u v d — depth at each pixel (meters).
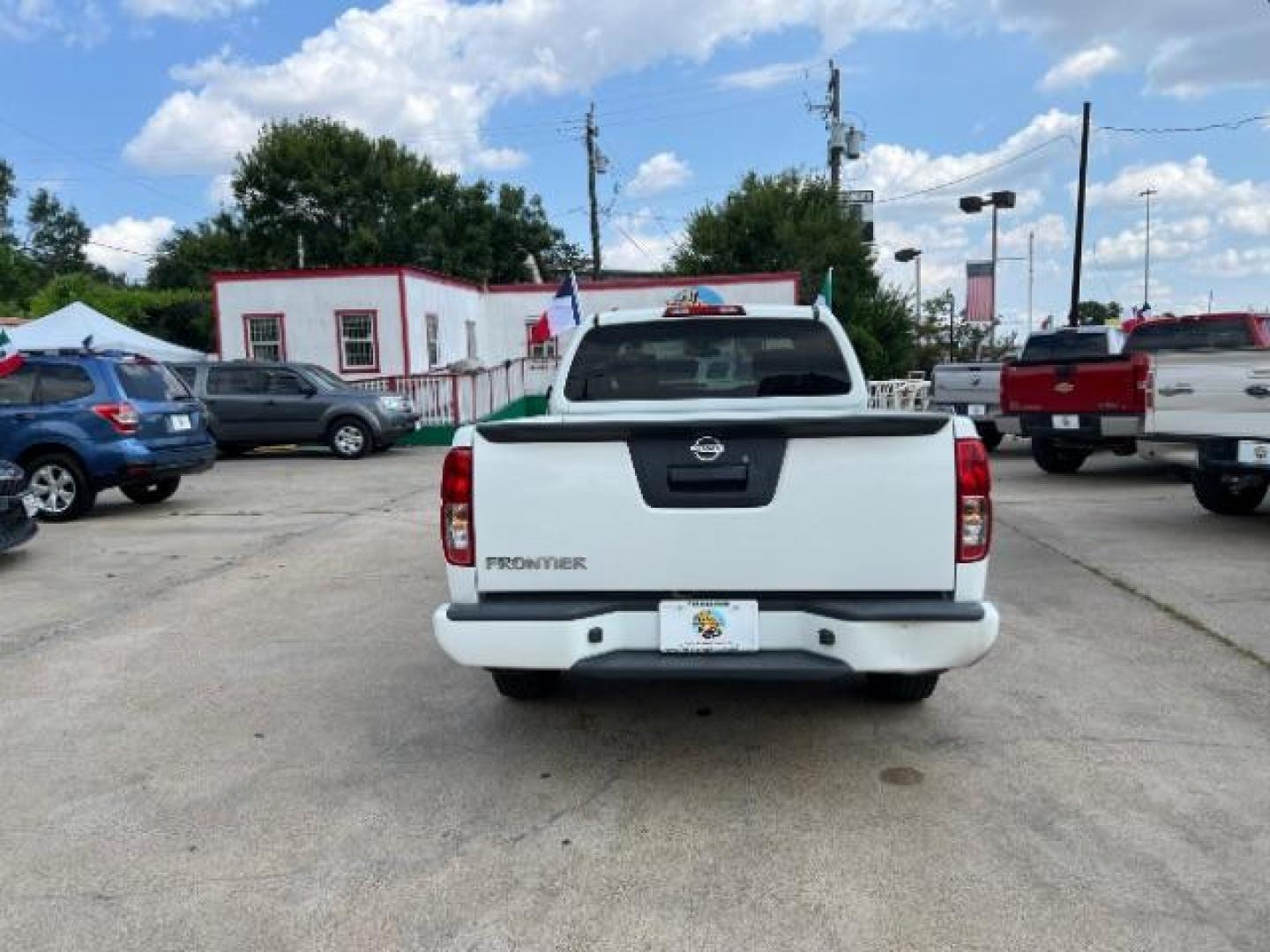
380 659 5.60
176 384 11.68
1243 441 8.16
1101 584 6.89
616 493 3.68
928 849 3.35
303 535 9.64
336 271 22.89
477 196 42.56
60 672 5.45
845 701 4.77
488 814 3.69
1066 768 3.97
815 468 3.60
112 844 3.51
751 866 3.26
